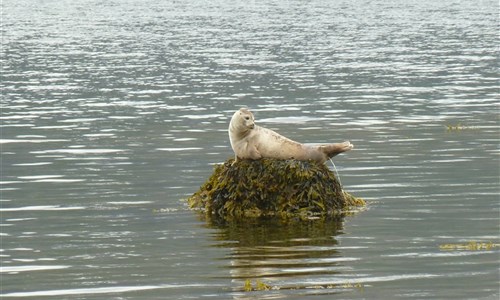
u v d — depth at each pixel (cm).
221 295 2192
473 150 4156
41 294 2234
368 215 2980
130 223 2920
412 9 19375
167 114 5656
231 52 10344
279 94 6675
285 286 2252
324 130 4953
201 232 2803
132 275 2370
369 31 13475
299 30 13700
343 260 2473
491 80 7456
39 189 3453
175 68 8650
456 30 13612
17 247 2656
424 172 3653
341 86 7138
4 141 4609
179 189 3419
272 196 3036
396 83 7312
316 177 3042
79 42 11788
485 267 2384
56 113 5700
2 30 13850
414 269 2378
